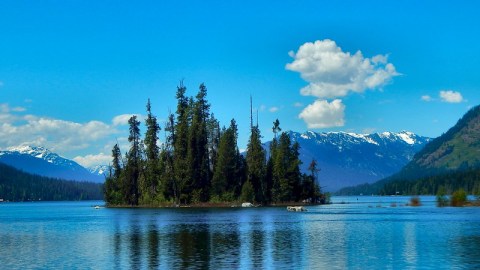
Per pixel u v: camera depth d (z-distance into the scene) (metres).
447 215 121.31
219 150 186.75
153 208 178.75
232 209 164.50
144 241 69.75
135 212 154.62
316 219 110.75
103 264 51.62
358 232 78.69
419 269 47.03
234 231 82.19
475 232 76.88
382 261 51.19
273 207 178.62
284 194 197.12
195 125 185.75
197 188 184.62
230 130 191.38
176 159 185.38
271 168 198.88
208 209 165.50
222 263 51.16
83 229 92.25
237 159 191.62
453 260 51.34
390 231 79.69
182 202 183.88
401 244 63.31
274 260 52.47
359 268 47.78
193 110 190.50
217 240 69.56
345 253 56.44
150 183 191.88
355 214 130.75
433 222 97.81
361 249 59.28
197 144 185.50
